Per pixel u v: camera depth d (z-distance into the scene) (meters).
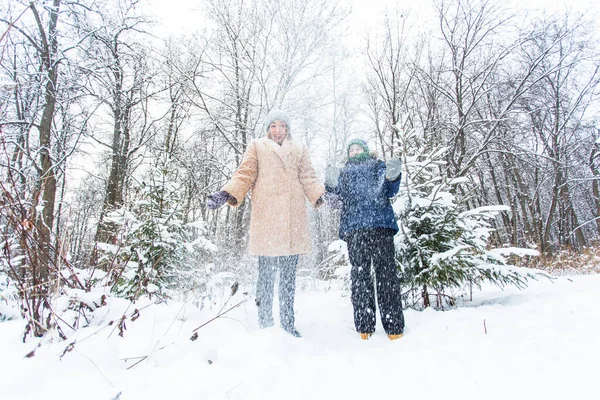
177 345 1.62
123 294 3.22
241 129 9.91
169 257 3.69
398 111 12.17
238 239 8.00
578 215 23.55
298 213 2.46
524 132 12.54
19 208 1.81
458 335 1.91
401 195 3.21
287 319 2.26
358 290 2.40
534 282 4.17
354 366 1.51
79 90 9.56
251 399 1.19
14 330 1.83
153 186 3.82
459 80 11.77
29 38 7.98
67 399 1.12
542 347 1.54
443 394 1.21
